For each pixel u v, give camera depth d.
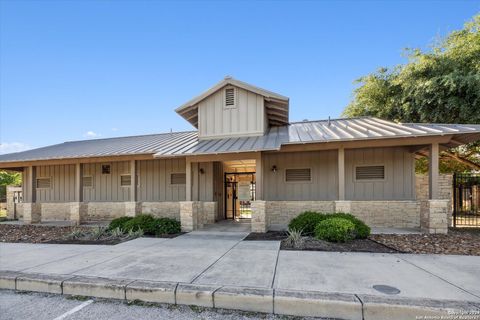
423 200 8.36
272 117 11.30
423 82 11.59
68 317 3.18
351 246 6.21
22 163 11.95
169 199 11.81
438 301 3.08
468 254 5.46
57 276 4.26
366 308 3.04
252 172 13.09
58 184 13.50
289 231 7.68
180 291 3.56
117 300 3.70
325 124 11.12
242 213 15.35
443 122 11.52
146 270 4.53
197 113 11.45
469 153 13.74
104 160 11.11
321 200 10.02
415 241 6.71
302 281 3.84
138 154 10.27
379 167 9.73
